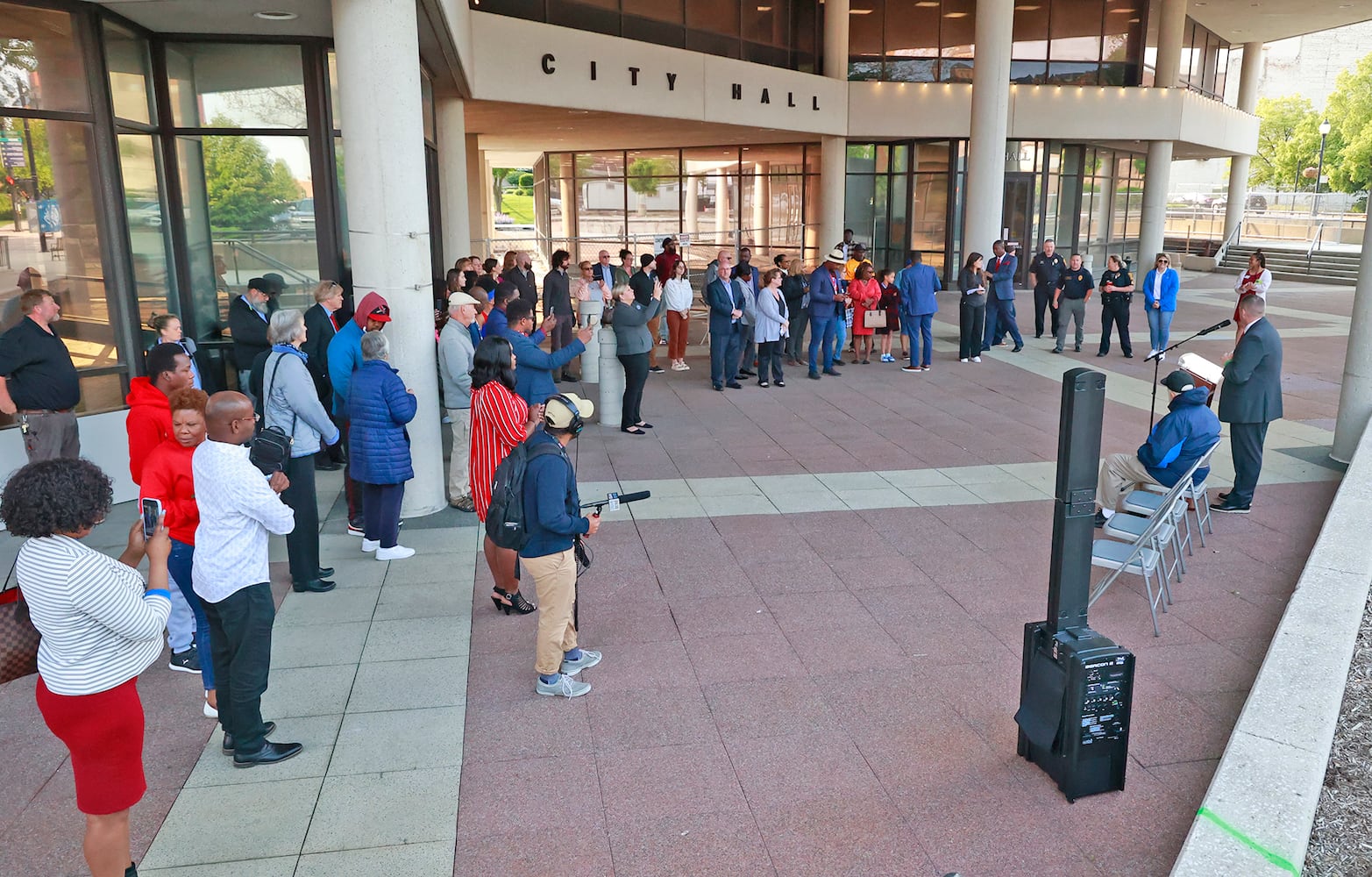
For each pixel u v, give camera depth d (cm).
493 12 1608
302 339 639
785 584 671
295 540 649
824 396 1341
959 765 455
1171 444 692
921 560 716
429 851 396
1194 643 580
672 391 1377
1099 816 417
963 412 1236
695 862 388
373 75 740
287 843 400
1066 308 1662
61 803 434
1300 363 1571
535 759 460
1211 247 3747
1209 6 3019
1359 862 381
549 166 3042
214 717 503
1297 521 806
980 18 2194
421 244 785
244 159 988
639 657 563
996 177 2250
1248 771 405
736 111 2116
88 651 338
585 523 501
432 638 591
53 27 807
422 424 810
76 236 842
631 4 1873
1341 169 6412
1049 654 438
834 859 390
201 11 857
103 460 857
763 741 475
